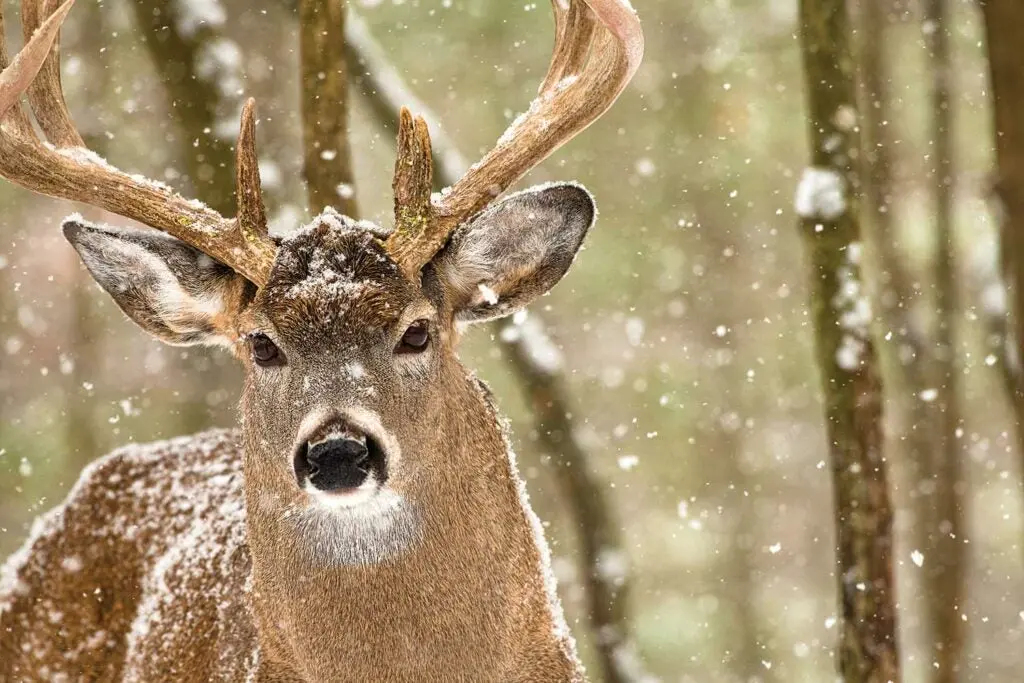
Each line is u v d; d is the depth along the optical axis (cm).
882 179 1744
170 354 1759
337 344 802
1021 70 1149
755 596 2478
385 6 2134
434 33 2166
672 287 2514
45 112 909
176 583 974
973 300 2078
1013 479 2228
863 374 1088
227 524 973
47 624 1051
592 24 918
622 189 2450
